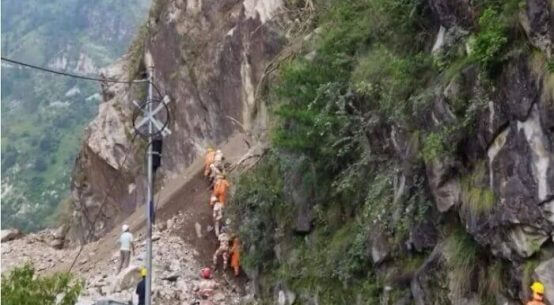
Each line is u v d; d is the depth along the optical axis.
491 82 12.48
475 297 12.88
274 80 25.05
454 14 14.10
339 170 18.45
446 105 13.51
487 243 12.42
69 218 47.56
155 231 26.92
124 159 39.81
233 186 25.31
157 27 40.66
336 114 17.84
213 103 34.81
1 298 14.41
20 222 80.12
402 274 14.95
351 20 19.70
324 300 17.39
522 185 11.71
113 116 43.34
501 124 12.21
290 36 27.72
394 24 17.00
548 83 11.29
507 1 12.50
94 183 44.84
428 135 14.12
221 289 23.42
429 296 13.79
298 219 19.59
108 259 27.64
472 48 12.84
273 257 21.28
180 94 37.78
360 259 16.58
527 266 11.71
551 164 11.30
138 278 23.36
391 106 15.57
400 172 15.20
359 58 18.25
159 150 18.56
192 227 26.25
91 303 20.73
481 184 12.66
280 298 19.67
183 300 22.64
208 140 35.28
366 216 16.06
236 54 32.53
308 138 18.73
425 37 15.87
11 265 32.16
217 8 36.00
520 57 11.85
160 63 39.91
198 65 36.38
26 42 119.06
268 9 30.14
